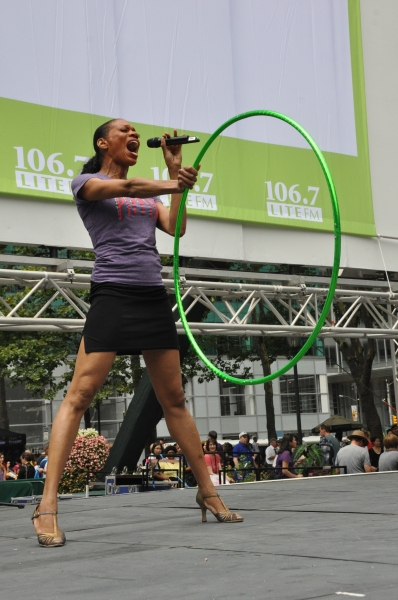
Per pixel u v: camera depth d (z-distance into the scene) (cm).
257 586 167
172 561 210
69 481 1055
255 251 835
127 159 304
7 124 693
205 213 795
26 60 704
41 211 718
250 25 834
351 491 412
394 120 939
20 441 1884
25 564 227
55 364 1881
